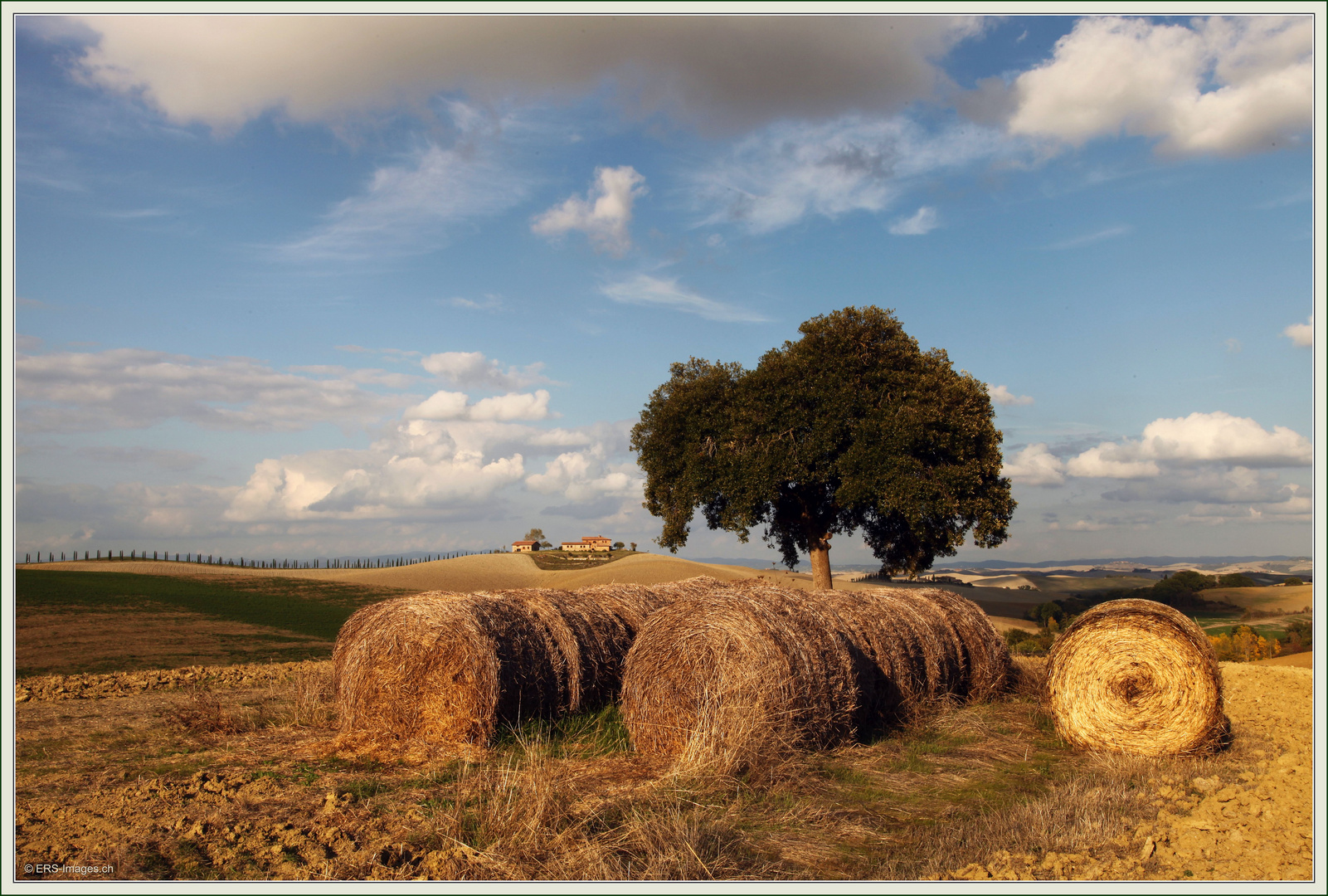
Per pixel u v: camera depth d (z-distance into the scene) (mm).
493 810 6156
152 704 11383
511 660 9438
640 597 11938
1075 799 6770
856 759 8430
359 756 8508
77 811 6406
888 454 19344
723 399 22766
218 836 5840
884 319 21109
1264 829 5879
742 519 21531
